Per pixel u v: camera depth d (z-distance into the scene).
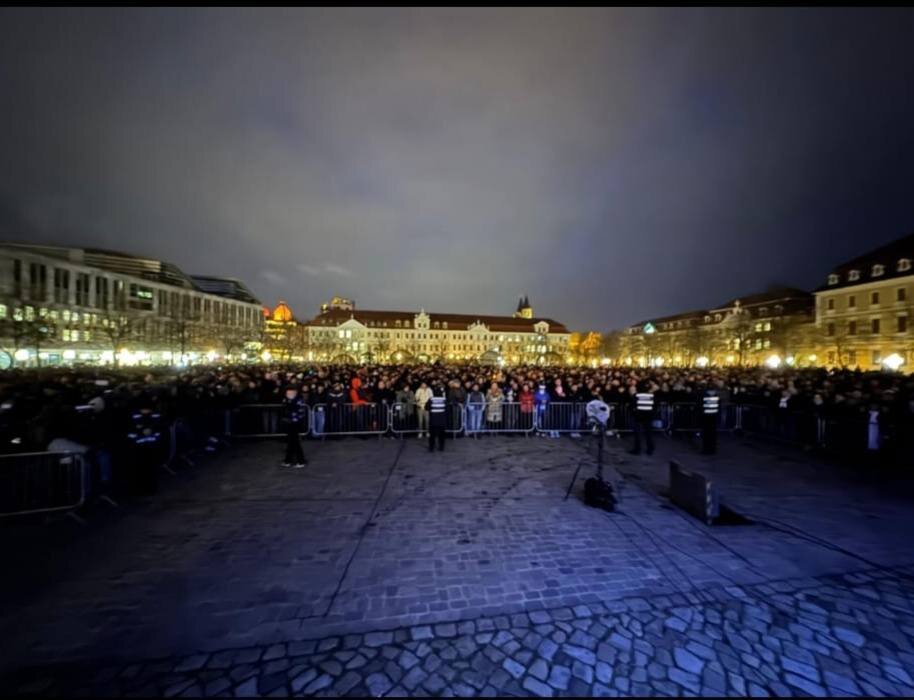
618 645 3.49
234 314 88.56
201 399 11.23
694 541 5.42
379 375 15.64
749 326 56.56
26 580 4.35
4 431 7.03
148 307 65.50
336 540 5.35
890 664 3.30
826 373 22.94
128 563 4.72
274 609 3.89
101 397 8.88
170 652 3.32
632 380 13.32
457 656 3.34
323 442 10.94
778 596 4.22
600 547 5.23
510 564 4.79
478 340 116.44
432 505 6.58
